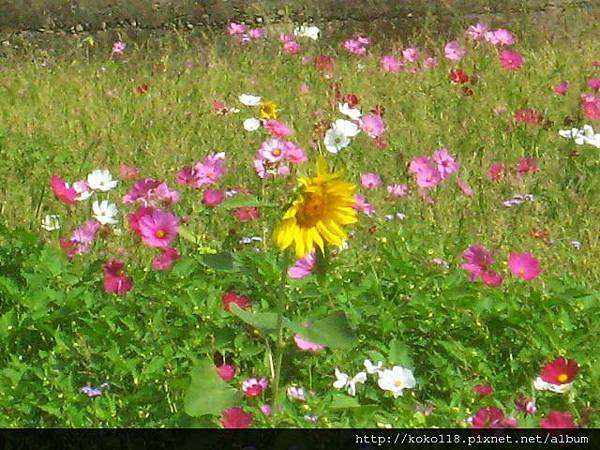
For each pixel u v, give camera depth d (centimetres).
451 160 646
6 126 758
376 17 989
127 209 617
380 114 729
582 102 769
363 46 948
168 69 916
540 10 1001
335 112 762
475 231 614
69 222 609
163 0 973
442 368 479
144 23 977
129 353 484
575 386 469
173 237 531
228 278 536
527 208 645
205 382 423
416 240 578
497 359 499
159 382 461
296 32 941
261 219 607
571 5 1005
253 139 739
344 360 482
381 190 654
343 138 657
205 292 513
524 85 841
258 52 948
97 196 643
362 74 872
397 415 448
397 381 454
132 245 577
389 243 573
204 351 481
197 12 976
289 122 760
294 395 449
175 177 670
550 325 493
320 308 507
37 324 498
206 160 630
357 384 469
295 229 406
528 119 746
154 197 600
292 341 495
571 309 515
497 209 645
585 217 645
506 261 560
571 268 586
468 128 769
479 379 481
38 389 459
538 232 602
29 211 622
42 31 973
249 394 445
